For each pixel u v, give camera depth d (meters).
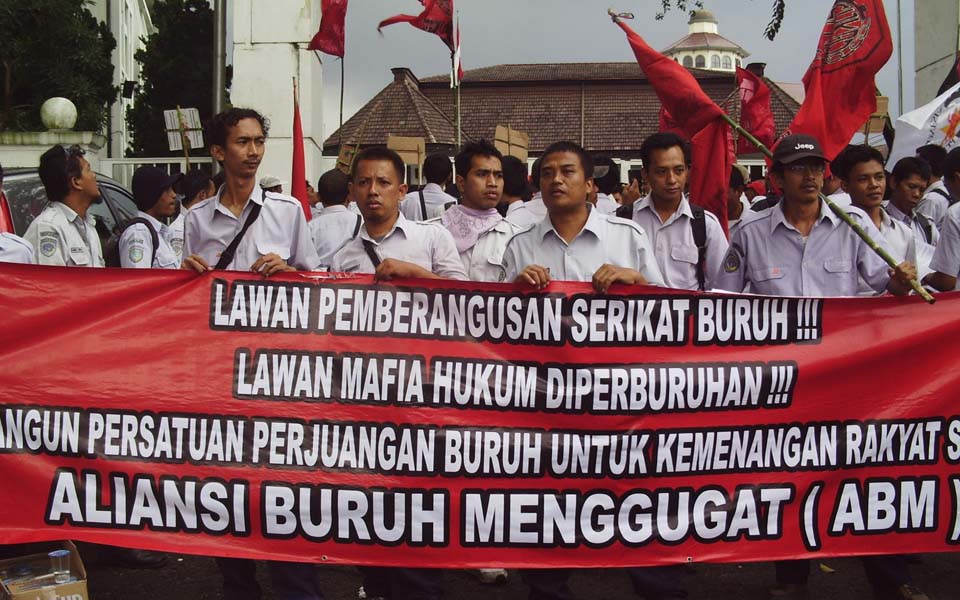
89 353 4.56
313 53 11.77
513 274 4.91
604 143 33.69
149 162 13.49
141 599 5.34
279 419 4.58
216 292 4.61
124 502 4.53
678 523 4.66
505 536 4.60
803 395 4.74
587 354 4.65
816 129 6.84
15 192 8.00
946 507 4.80
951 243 5.50
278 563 4.58
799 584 5.41
